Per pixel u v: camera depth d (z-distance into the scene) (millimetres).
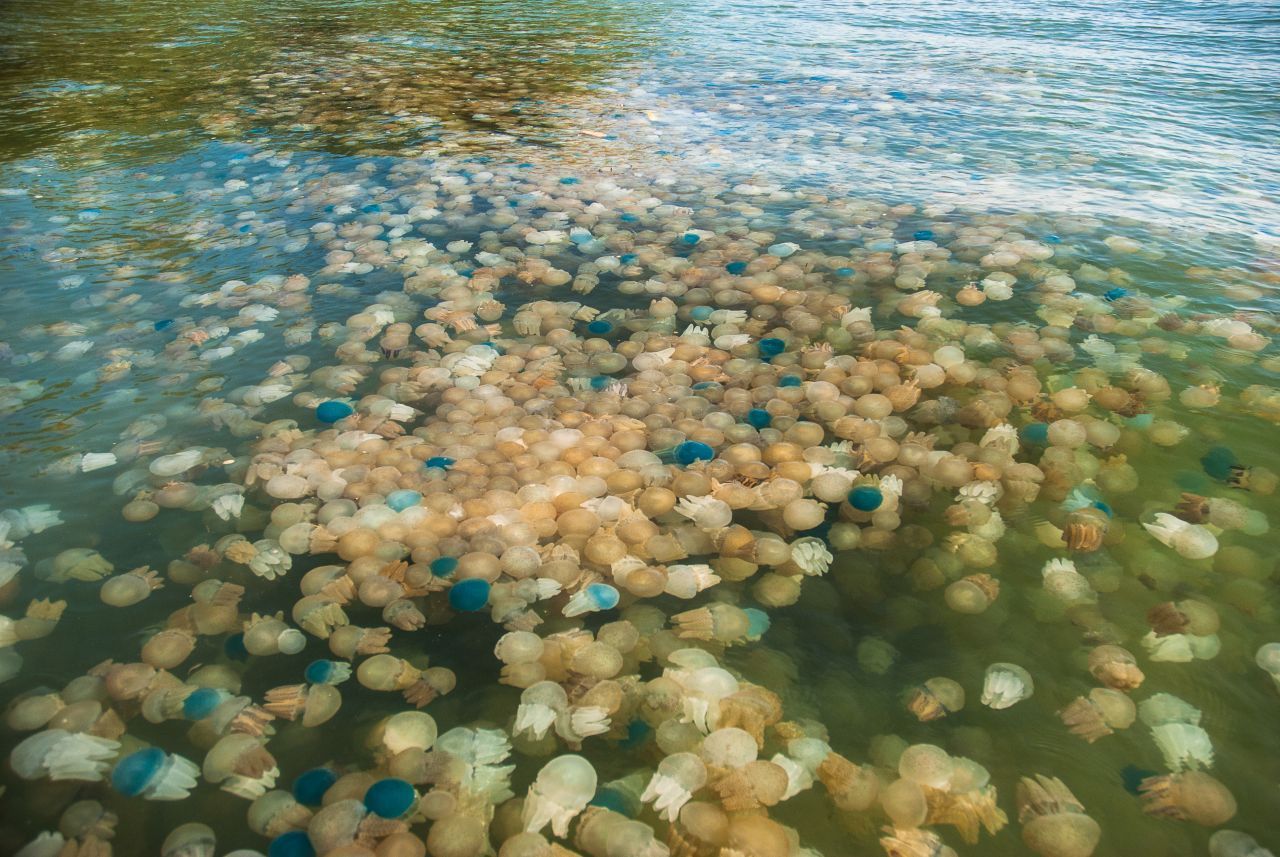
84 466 2674
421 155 5664
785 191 5059
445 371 3217
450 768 1740
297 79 7488
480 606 2148
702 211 4773
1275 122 6016
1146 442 2777
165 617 2113
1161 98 6680
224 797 1694
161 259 4164
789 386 3125
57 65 7871
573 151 5773
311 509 2482
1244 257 4086
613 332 3568
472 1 11555
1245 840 1624
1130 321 3545
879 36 9242
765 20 10266
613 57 8461
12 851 1586
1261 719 1864
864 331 3480
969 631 2088
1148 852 1607
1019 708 1890
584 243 4355
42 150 5668
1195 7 9906
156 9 10688
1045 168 5332
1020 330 3461
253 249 4281
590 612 2145
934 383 3145
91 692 1903
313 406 3021
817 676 1969
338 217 4680
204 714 1852
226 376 3205
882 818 1656
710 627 2092
